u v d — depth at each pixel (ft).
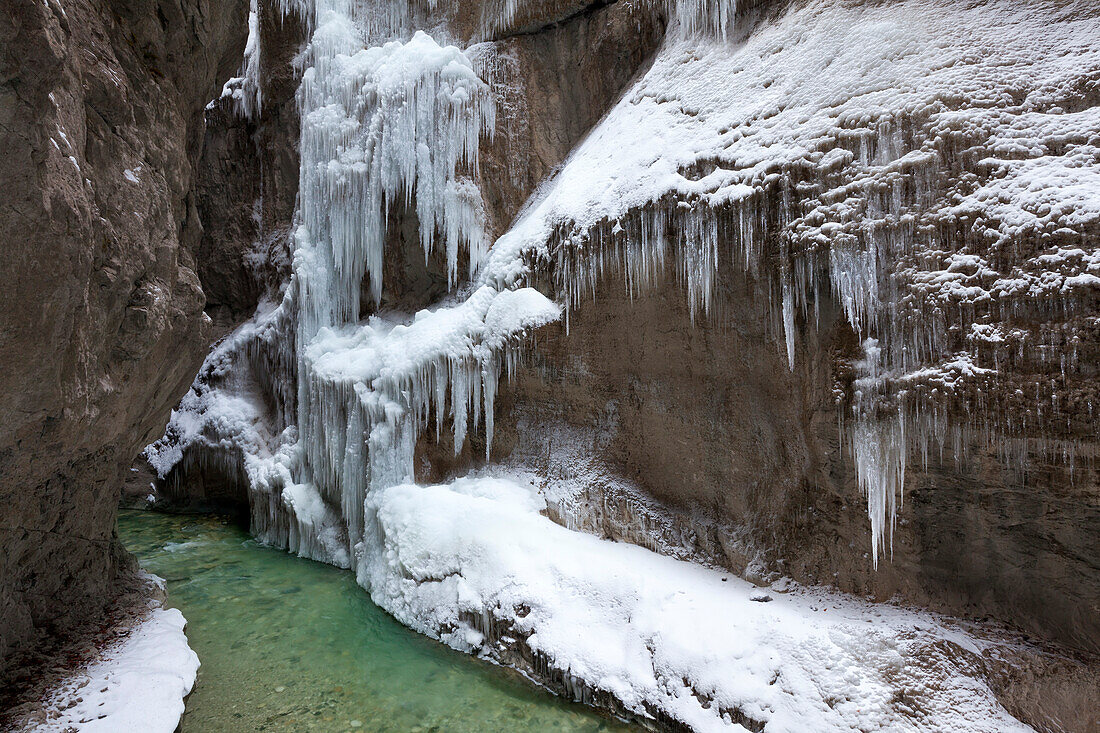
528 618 16.81
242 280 37.04
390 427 22.86
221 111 36.78
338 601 21.33
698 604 15.23
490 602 17.70
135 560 21.20
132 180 13.56
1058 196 11.94
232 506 33.22
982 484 13.17
